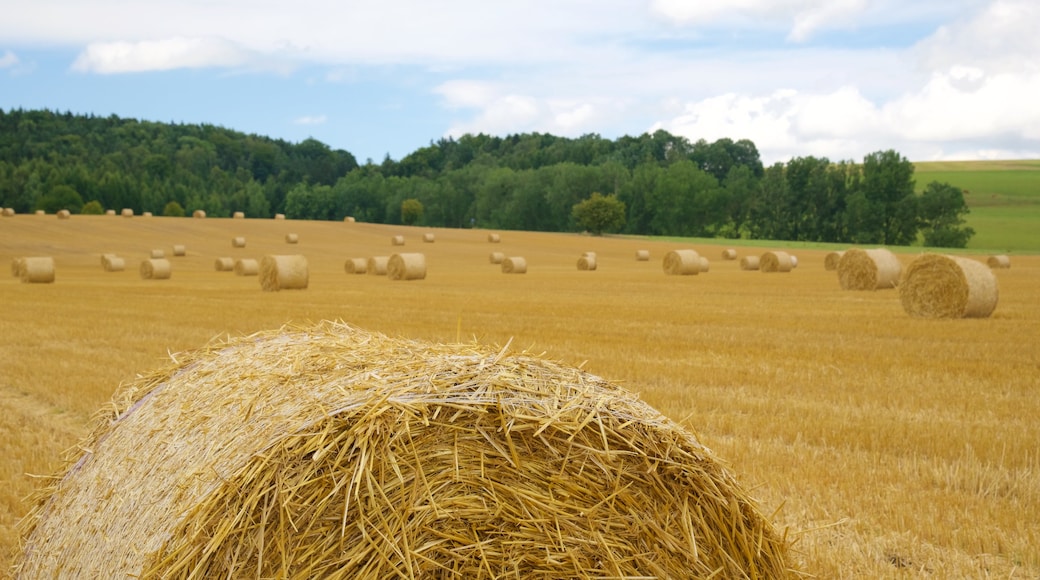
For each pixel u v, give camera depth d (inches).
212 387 173.0
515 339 631.2
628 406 153.1
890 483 279.0
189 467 151.3
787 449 320.8
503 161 6491.1
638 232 4670.3
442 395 142.3
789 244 3666.3
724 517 153.1
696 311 869.2
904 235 4173.2
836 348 581.9
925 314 794.8
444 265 2265.0
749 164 5979.3
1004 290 1160.8
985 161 6555.1
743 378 466.3
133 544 151.0
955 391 430.6
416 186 5339.6
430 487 137.8
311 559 132.7
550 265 2341.3
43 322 796.0
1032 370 488.4
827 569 208.1
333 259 2442.2
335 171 7007.9
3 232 2637.8
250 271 1814.7
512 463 143.0
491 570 140.1
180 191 5418.3
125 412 192.7
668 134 6466.5
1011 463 302.4
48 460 320.5
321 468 135.6
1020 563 215.5
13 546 217.5
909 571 206.7
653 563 148.4
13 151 5895.7
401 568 134.0
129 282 1552.7
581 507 144.8
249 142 6934.1
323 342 184.1
